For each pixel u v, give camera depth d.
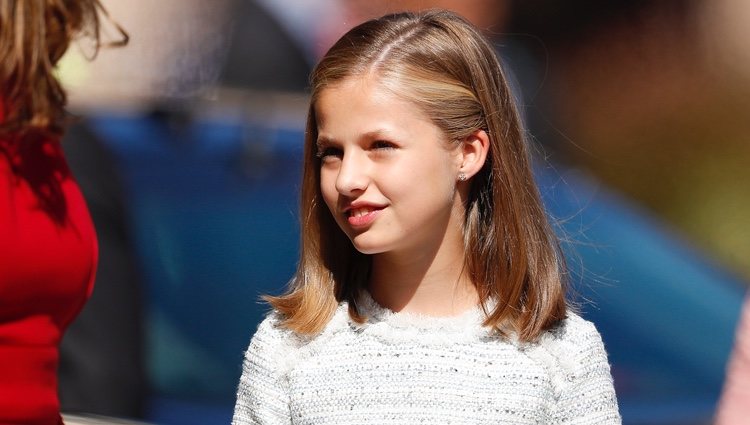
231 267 14.84
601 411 9.06
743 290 15.71
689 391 14.75
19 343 7.05
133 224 14.69
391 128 8.55
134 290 14.36
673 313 15.27
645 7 21.28
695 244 16.81
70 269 7.27
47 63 6.97
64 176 7.45
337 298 9.30
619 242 15.87
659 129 20.73
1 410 6.95
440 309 9.16
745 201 19.98
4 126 6.89
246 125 15.53
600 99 20.47
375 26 9.01
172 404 14.27
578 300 13.38
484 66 9.14
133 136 15.17
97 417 10.87
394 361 8.96
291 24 16.36
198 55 15.80
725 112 21.31
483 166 9.25
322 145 8.81
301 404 9.04
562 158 19.72
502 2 20.42
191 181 15.09
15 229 6.97
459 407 8.82
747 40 21.47
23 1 6.84
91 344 13.88
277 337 9.27
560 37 20.70
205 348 14.59
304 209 9.36
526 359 8.98
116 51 15.54
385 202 8.59
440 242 9.07
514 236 9.16
